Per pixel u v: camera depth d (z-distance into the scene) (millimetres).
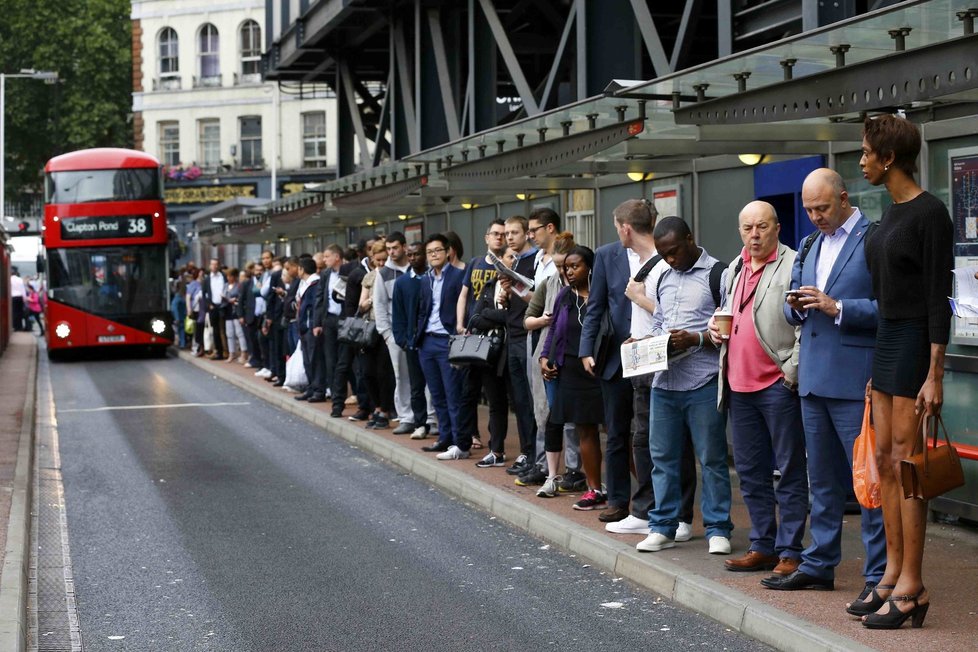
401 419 14188
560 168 12383
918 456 5852
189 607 7301
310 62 27344
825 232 6555
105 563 8500
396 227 23766
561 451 10008
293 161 55156
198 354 29828
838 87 7066
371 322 14414
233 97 56125
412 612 7082
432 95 19438
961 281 5668
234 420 17109
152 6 57844
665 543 8008
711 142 10406
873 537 6379
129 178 29984
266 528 9586
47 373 26656
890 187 5984
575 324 9203
